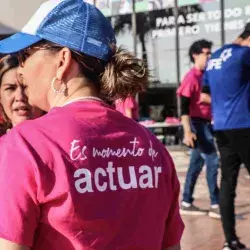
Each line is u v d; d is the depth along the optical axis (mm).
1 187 1535
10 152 1557
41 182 1523
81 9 1716
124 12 13266
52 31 1681
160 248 1779
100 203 1585
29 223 1526
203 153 6363
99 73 1719
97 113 1682
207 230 5863
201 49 6316
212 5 12812
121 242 1618
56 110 1658
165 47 13164
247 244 5238
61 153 1562
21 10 9062
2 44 1753
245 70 4867
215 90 5023
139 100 13133
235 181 4988
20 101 2604
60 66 1688
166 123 12836
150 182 1723
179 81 13031
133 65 1723
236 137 4879
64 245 1555
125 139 1704
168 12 13117
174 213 1916
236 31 12680
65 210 1533
